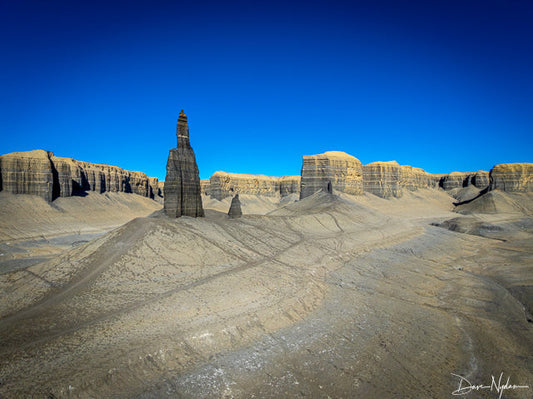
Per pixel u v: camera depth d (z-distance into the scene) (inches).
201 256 1384.1
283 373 734.5
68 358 685.9
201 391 655.8
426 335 977.5
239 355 786.8
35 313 888.9
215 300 1020.5
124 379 654.5
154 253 1306.6
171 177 1776.6
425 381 739.4
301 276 1362.0
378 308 1171.3
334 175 5241.1
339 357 816.9
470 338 971.9
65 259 1256.2
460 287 1510.8
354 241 2187.5
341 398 661.9
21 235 3171.8
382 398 669.3
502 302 1301.7
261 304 1032.2
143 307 935.0
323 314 1070.4
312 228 2346.2
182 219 1717.5
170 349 751.7
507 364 823.1
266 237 1862.7
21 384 597.3
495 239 3149.6
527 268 1877.5
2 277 1130.7
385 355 843.4
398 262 1892.2
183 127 1895.9
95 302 956.6
